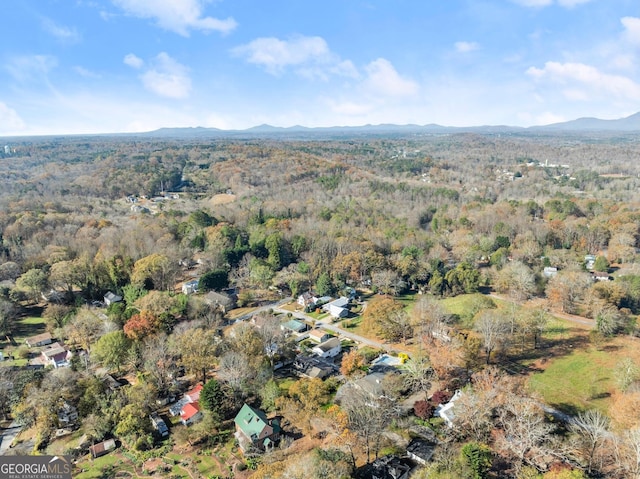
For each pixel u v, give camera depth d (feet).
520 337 298.97
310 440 211.41
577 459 181.37
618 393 231.50
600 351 281.95
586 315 342.03
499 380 225.76
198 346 270.26
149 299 352.49
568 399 235.20
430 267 439.63
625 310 320.50
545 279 403.75
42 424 220.84
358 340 329.52
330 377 272.10
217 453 211.00
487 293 410.52
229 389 245.65
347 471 176.55
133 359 276.62
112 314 337.11
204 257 471.62
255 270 433.89
